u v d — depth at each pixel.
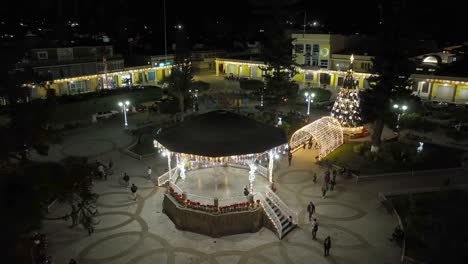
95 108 57.97
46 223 27.38
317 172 36.62
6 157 16.16
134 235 26.28
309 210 28.30
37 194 14.85
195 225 26.72
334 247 24.94
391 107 40.12
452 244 23.28
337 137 42.56
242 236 26.59
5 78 19.12
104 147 43.81
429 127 49.03
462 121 51.03
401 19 37.91
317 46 77.38
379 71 39.44
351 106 46.16
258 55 100.50
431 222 26.50
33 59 60.09
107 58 71.62
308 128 39.38
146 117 56.94
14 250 12.58
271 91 58.19
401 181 34.56
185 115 57.62
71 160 18.58
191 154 27.91
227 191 30.89
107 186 33.59
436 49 75.88
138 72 79.50
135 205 30.36
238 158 32.50
